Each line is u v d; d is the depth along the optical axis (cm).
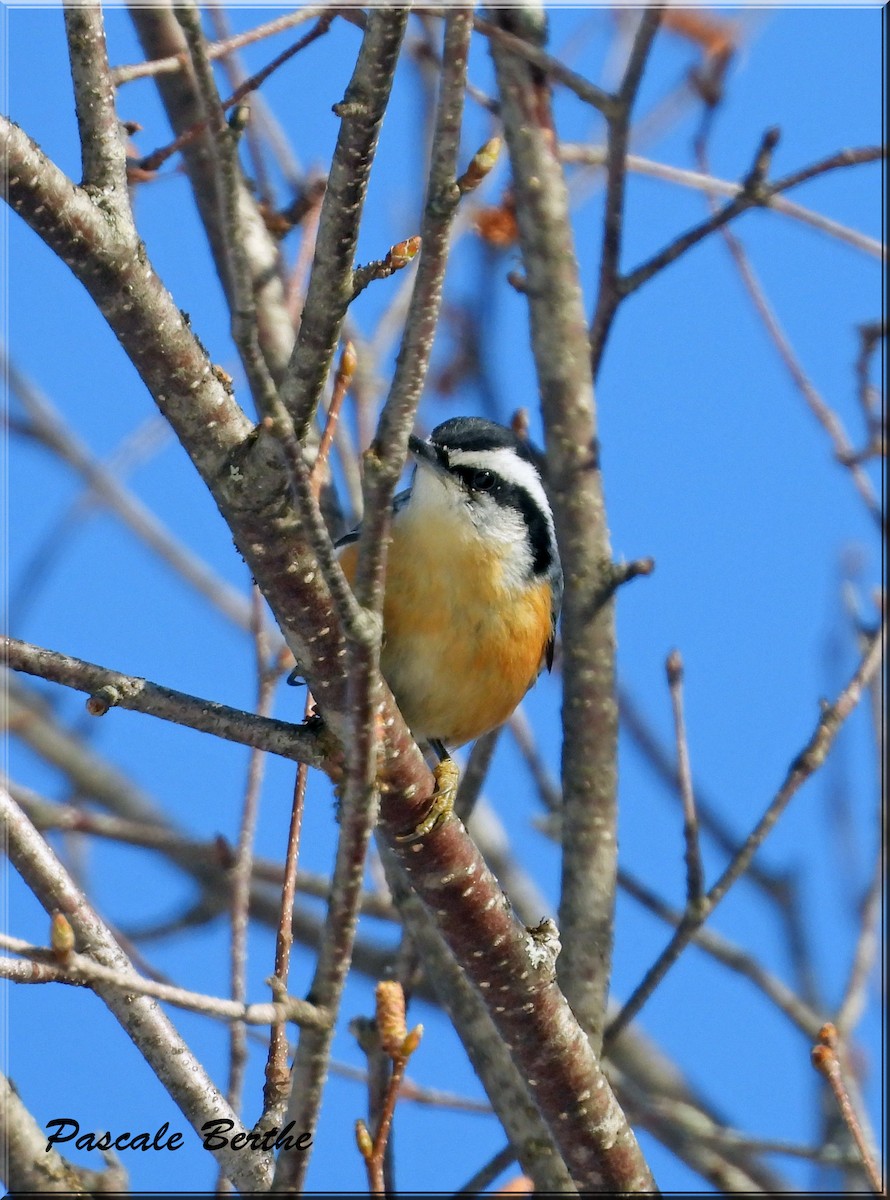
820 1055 812
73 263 700
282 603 774
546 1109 938
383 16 643
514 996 905
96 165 704
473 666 1098
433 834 857
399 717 827
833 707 1098
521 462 1144
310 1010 670
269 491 742
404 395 667
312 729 816
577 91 1138
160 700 785
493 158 627
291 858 827
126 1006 819
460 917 884
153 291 716
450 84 620
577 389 1172
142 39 1231
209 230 1250
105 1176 803
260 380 625
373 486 679
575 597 1151
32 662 759
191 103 1223
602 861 1114
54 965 599
